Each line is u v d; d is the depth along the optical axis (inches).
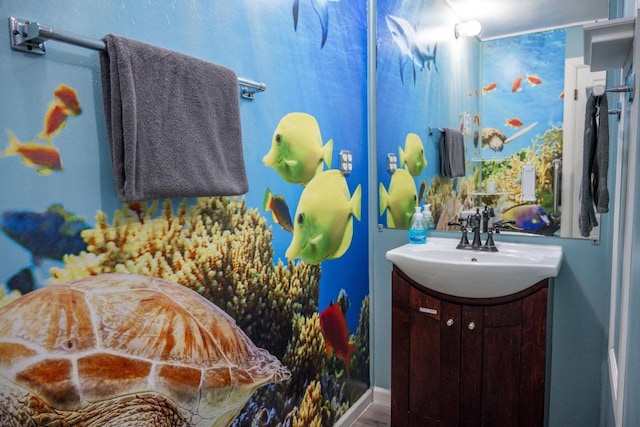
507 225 74.3
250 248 56.5
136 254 42.0
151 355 42.6
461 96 76.5
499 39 72.7
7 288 32.4
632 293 35.0
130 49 37.2
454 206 78.8
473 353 64.9
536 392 61.4
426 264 64.9
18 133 32.9
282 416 63.0
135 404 41.0
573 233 69.3
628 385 36.4
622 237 49.2
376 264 89.3
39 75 34.1
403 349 70.9
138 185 37.4
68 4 35.9
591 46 43.1
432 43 78.8
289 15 62.5
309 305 69.3
